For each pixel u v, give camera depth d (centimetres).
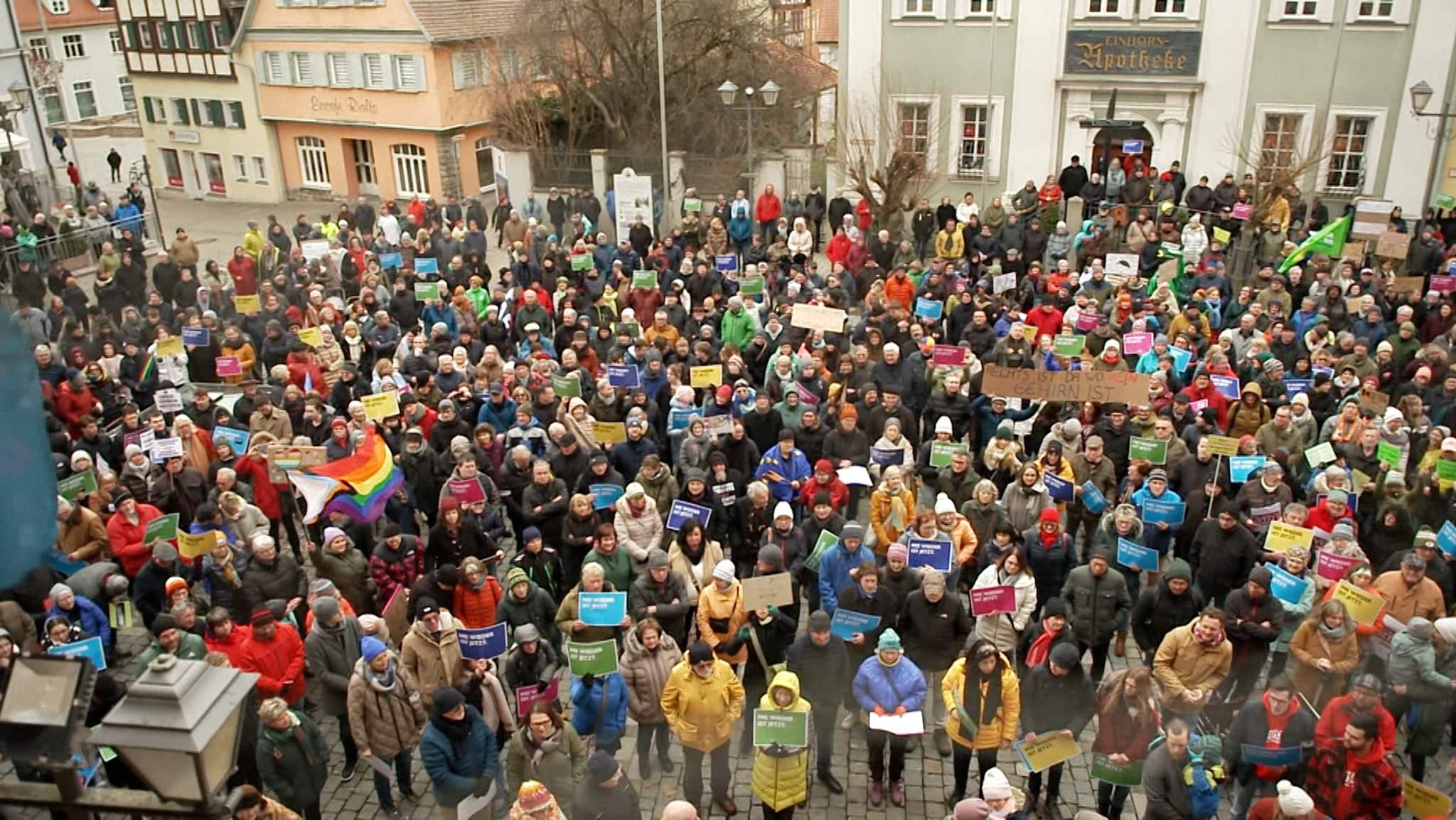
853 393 1473
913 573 1012
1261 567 955
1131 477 1188
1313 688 949
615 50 3412
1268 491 1166
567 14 3353
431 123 3994
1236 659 971
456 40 3919
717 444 1297
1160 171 3022
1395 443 1274
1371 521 1225
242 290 2342
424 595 995
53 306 2067
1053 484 1193
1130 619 1056
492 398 1421
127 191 3262
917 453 1459
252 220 4134
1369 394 1421
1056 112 3042
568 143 3538
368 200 4253
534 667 915
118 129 6038
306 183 4450
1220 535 1067
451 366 1519
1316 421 1428
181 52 4500
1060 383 1353
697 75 3491
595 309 1914
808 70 3819
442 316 1902
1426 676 905
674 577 1016
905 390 1523
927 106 3130
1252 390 1403
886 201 2838
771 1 3638
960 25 3042
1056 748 856
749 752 1018
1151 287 2069
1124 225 2467
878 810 945
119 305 2295
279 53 4241
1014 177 3125
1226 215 2542
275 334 1752
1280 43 2839
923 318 1825
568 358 1569
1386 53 2775
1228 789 962
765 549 993
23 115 3275
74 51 6150
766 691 963
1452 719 1015
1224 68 2889
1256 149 2923
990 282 2116
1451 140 2769
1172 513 1110
